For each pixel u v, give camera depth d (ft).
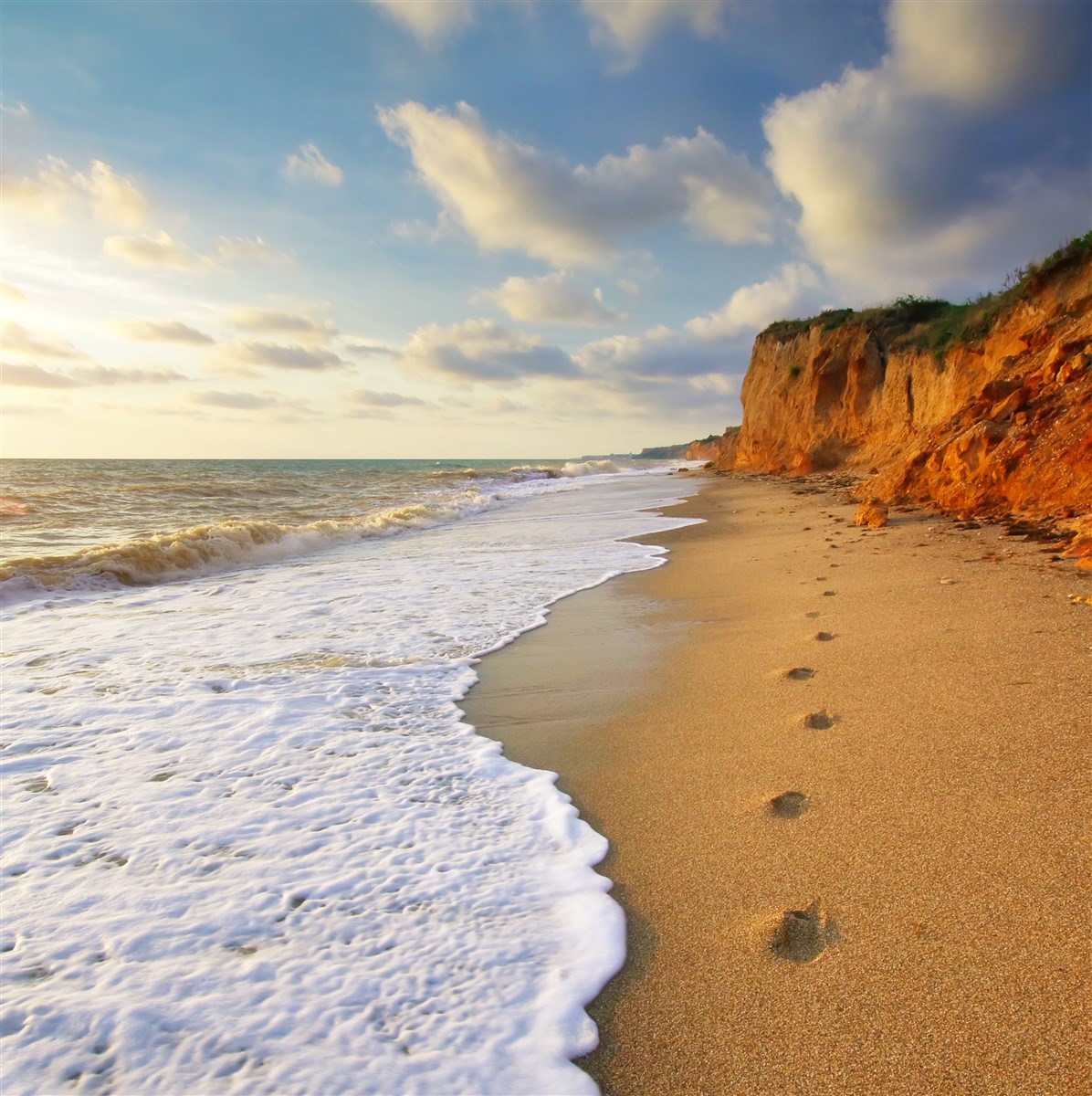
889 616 18.65
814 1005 6.65
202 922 7.87
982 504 33.83
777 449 114.83
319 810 10.56
